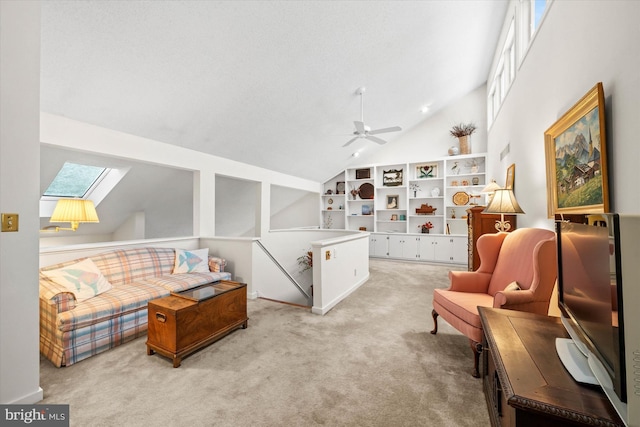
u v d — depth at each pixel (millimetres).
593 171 1681
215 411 1595
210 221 4441
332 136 5652
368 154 7484
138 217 4926
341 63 3744
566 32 2119
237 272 3949
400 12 3277
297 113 4430
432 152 6938
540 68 2695
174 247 3930
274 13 2701
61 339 2059
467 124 6602
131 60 2553
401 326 2824
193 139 3963
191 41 2619
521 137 3355
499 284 2416
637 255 759
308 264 6332
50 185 3918
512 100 3791
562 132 2129
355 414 1570
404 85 4949
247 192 6117
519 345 1257
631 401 748
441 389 1791
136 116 3182
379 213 7480
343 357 2195
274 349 2326
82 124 2955
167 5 2250
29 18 1634
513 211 2748
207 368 2037
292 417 1548
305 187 7199
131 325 2488
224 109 3670
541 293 1929
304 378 1911
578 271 1114
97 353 2244
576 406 878
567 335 1349
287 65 3395
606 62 1581
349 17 3080
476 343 1914
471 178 6469
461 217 6418
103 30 2230
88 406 1636
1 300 1553
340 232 5629
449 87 5824
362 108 5078
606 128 1571
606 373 881
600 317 903
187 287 2998
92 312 2219
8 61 1560
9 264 1581
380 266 6059
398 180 7168
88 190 4281
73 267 2566
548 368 1077
